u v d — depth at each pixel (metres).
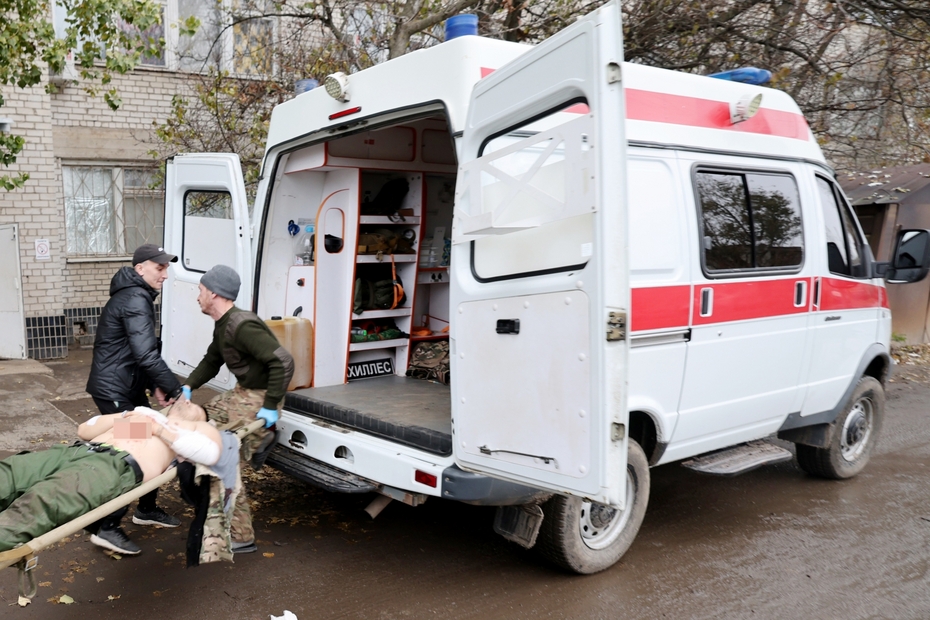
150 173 11.15
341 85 4.48
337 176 5.45
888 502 5.55
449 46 3.93
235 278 4.39
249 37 10.53
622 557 4.49
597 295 3.02
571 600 3.93
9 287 9.41
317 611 3.74
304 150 5.21
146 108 10.90
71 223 10.75
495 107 3.53
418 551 4.50
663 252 4.14
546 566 4.34
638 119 4.17
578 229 3.16
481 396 3.54
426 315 6.26
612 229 2.99
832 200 5.51
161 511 4.72
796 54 8.39
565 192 3.12
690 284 4.28
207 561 3.50
